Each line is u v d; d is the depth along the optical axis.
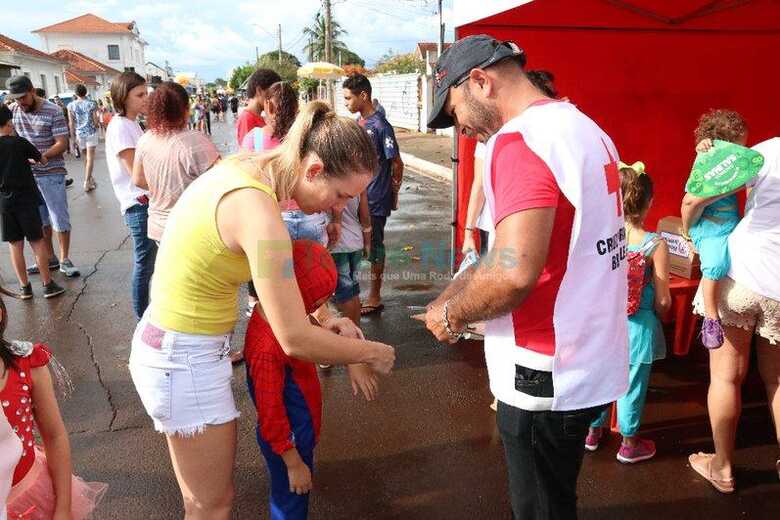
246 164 1.73
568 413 1.69
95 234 7.86
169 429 1.83
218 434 1.87
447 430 3.31
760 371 2.71
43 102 5.73
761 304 2.45
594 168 1.58
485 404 3.58
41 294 5.54
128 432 3.30
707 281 2.60
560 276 1.60
